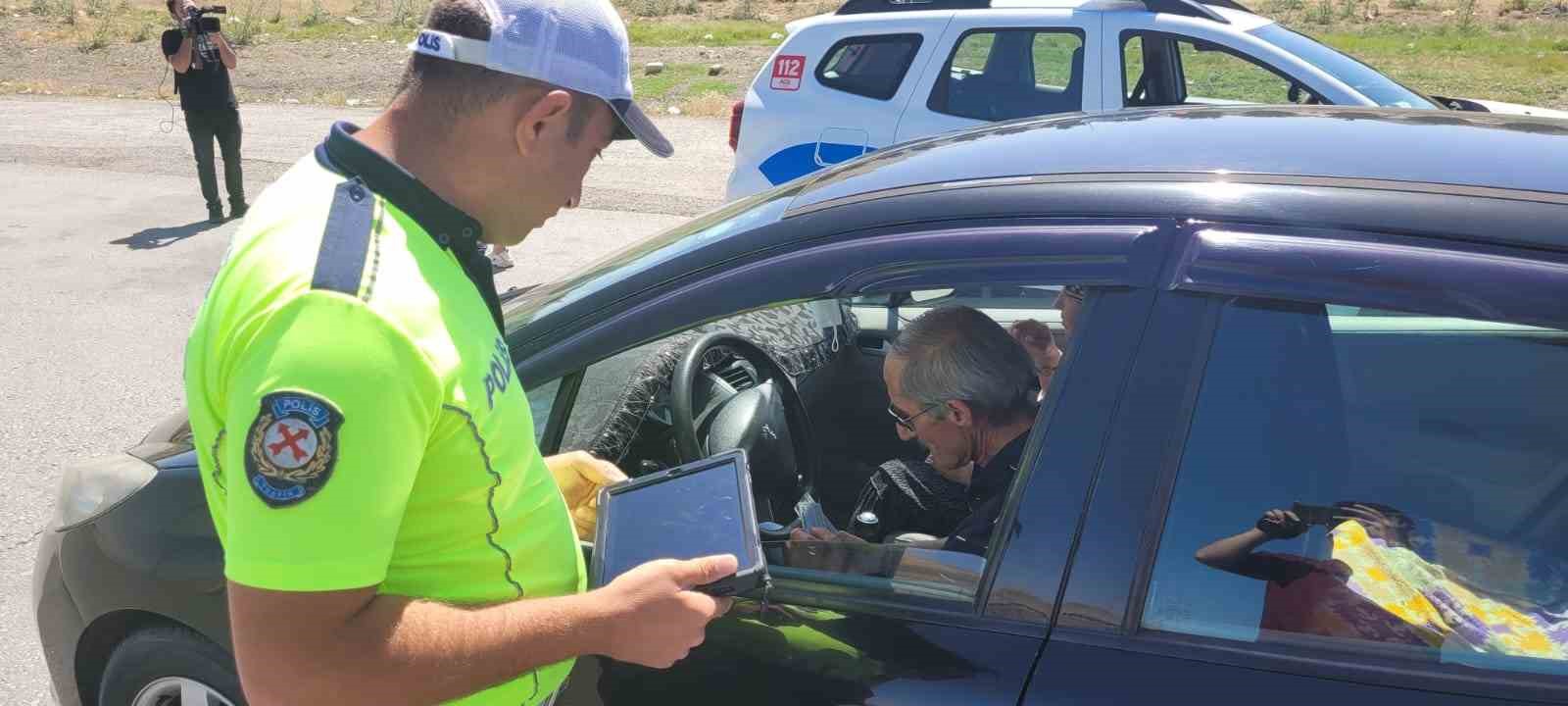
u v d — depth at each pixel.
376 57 20.89
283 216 1.38
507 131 1.46
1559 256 1.63
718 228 2.36
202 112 9.11
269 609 1.32
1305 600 1.70
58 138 13.12
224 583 2.42
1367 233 1.70
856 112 6.93
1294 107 2.54
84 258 8.37
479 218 1.52
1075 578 1.72
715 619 1.98
